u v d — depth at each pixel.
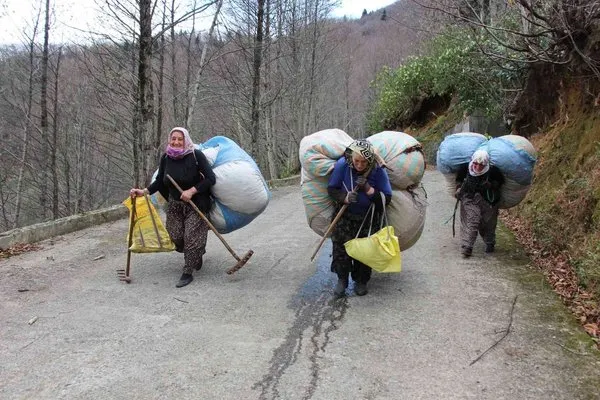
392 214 5.21
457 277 5.62
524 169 6.28
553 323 4.36
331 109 43.31
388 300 4.97
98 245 7.32
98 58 16.78
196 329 4.35
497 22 10.45
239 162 5.79
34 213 26.11
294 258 6.54
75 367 3.73
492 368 3.64
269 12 16.98
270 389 3.40
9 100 23.33
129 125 17.23
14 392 3.42
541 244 6.46
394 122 25.22
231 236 7.88
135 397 3.34
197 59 19.22
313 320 4.51
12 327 4.43
